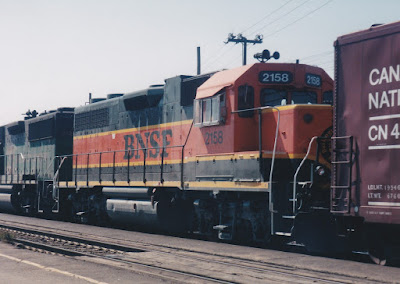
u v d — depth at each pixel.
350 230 10.01
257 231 12.45
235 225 13.05
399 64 8.95
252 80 12.77
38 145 23.75
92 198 19.31
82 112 20.61
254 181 12.05
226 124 13.01
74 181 20.27
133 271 9.17
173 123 15.45
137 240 14.30
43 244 12.77
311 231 11.25
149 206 15.91
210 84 13.61
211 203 14.10
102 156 18.92
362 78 9.55
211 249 12.21
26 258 10.55
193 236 15.63
